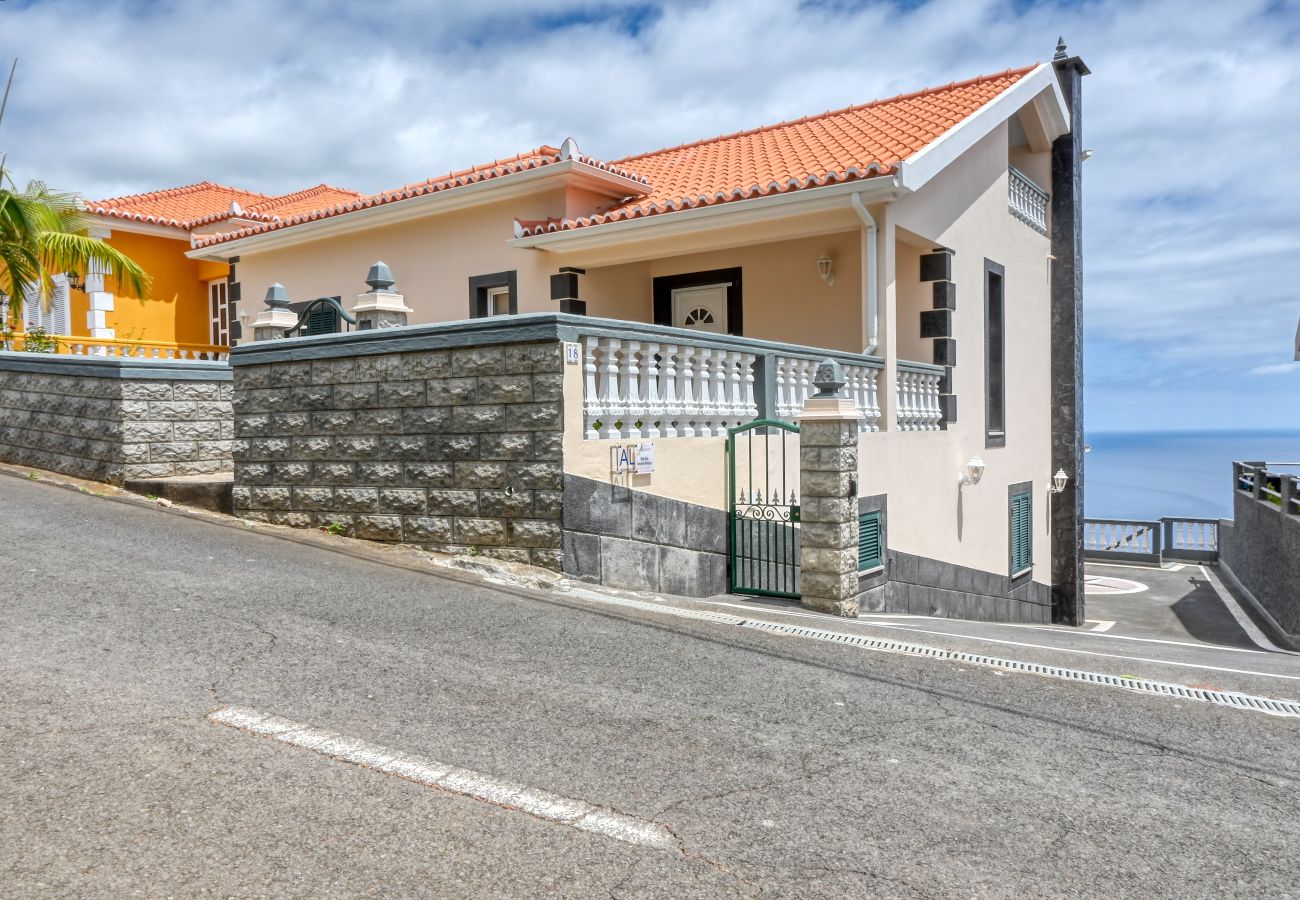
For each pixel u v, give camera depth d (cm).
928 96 1485
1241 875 346
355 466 869
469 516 805
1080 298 1739
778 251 1330
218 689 462
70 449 1097
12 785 350
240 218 1794
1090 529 2827
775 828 361
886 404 1086
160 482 1016
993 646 707
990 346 1459
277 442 920
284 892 295
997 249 1438
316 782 370
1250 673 671
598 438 789
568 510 759
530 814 357
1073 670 639
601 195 1313
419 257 1420
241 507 946
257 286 1628
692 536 856
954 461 1283
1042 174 1727
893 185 1002
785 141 1466
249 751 394
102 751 383
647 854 333
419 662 531
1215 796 421
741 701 513
